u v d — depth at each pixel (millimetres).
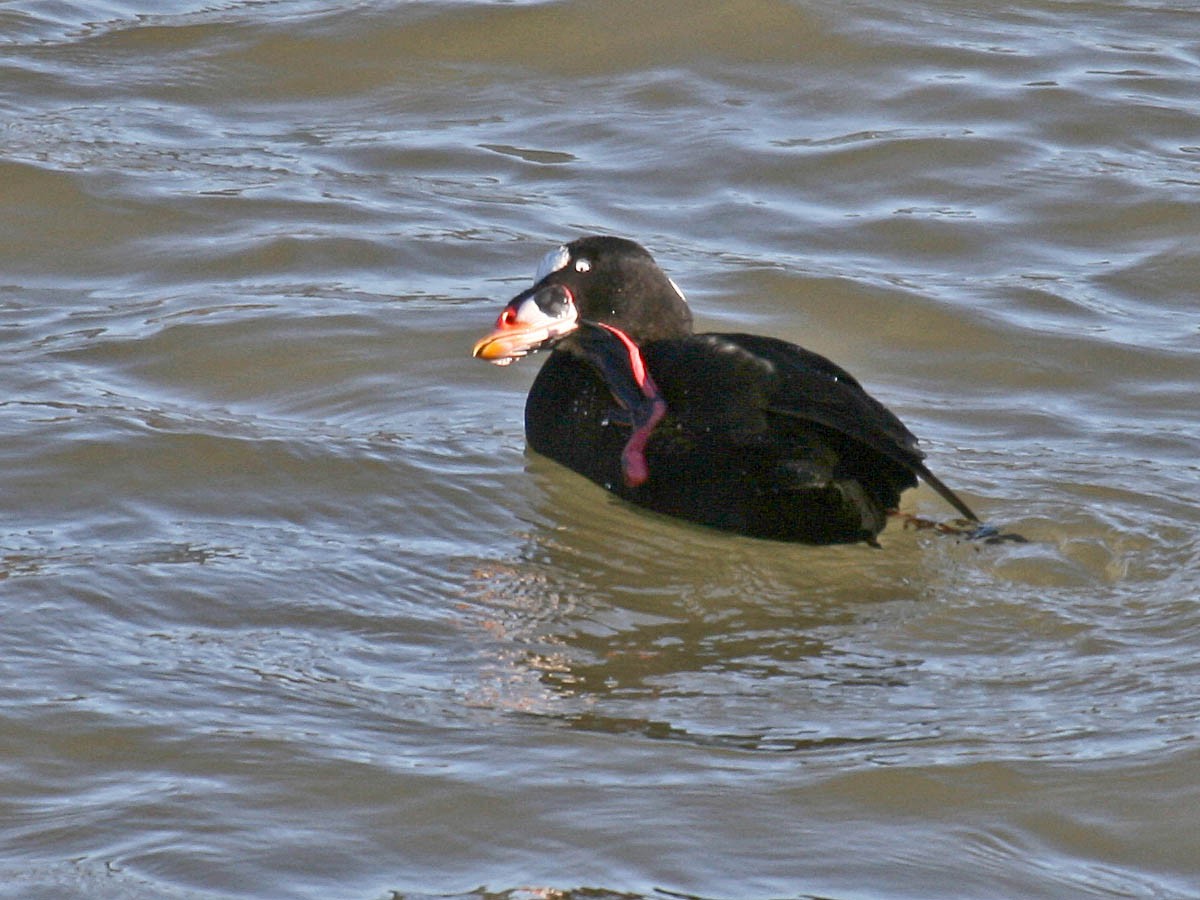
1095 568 10648
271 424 12430
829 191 16641
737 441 10969
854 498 10734
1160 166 17062
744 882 7605
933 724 8906
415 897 7438
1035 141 17484
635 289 12328
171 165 16812
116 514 11078
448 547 10867
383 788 8188
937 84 18516
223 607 9930
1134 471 11938
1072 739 8750
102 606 9852
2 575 10164
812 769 8445
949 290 14812
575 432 11914
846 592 10383
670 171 17000
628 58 19047
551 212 16234
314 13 19797
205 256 15156
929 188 16672
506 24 19469
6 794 8094
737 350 11336
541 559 10727
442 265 15188
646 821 7988
